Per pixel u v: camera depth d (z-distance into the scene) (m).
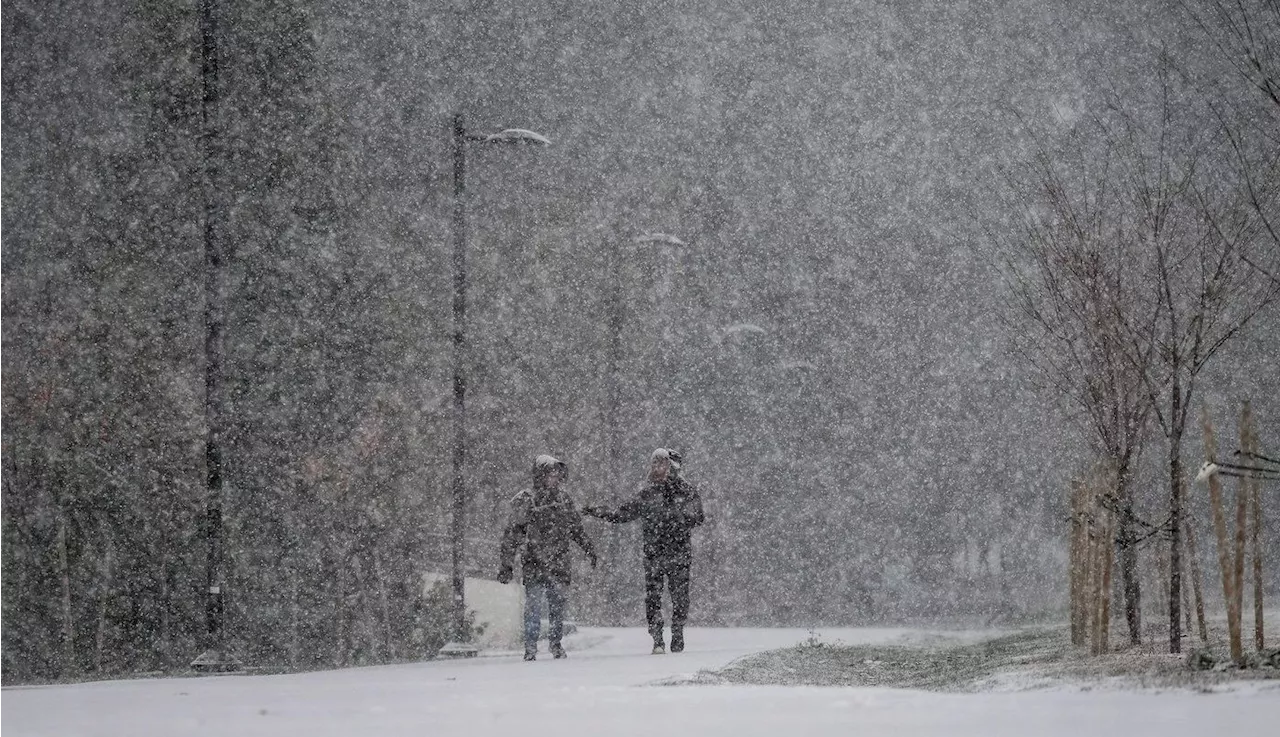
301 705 36.66
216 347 66.00
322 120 86.06
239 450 77.19
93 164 82.50
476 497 123.00
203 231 82.25
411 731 29.39
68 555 72.44
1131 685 32.53
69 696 42.31
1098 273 47.72
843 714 29.48
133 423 75.69
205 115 67.88
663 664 52.28
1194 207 46.53
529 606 63.06
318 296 82.56
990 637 58.88
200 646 73.25
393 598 77.44
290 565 75.38
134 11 85.38
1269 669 33.75
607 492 119.19
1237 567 35.34
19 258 79.06
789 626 98.38
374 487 78.56
